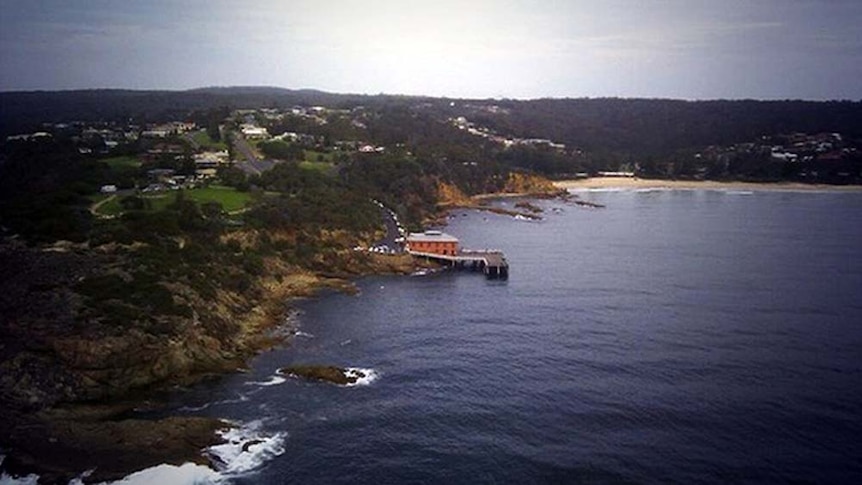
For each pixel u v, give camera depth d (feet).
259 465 223.51
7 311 291.17
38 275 317.83
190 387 282.77
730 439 240.12
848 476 216.13
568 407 266.16
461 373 299.38
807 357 314.14
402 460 227.61
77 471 215.51
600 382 289.12
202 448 231.50
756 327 357.61
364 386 285.43
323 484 213.87
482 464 225.35
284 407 265.54
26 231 366.63
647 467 222.69
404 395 277.03
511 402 270.67
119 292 306.14
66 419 249.75
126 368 278.87
